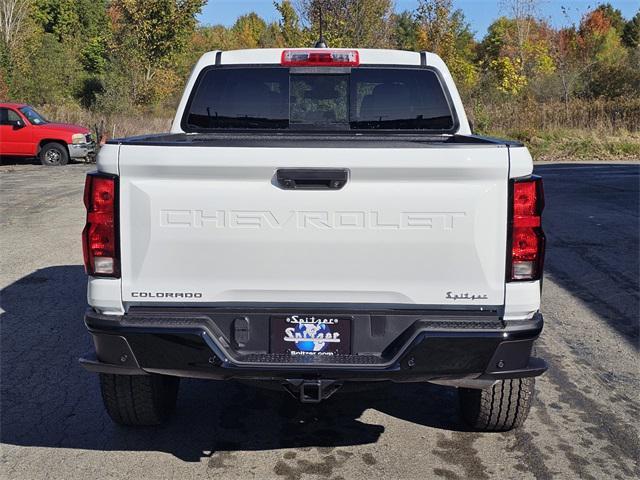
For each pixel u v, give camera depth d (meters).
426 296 3.37
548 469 3.87
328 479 3.76
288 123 4.97
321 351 3.44
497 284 3.35
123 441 4.21
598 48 49.53
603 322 6.57
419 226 3.31
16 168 20.36
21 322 6.51
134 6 35.41
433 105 4.94
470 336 3.30
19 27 38.44
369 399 4.86
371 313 3.41
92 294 3.44
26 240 10.18
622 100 29.09
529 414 4.58
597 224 11.55
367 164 3.25
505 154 3.27
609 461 3.96
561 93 34.88
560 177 18.14
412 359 3.34
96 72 46.69
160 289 3.41
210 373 3.41
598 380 5.18
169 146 3.29
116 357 3.47
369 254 3.34
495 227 3.31
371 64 4.92
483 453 4.06
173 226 3.35
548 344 5.96
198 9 36.34
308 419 4.54
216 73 4.95
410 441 4.21
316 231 3.33
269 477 3.78
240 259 3.37
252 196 3.32
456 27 30.81
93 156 22.36
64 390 4.97
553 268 8.66
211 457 4.02
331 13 25.19
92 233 3.40
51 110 29.09
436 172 3.26
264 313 3.43
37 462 3.94
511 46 39.31
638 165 21.62
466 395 4.21
